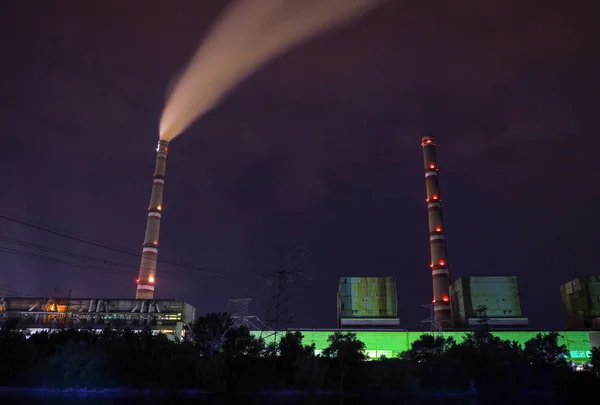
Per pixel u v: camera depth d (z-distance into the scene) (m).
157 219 195.50
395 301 169.75
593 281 157.50
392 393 94.88
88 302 160.25
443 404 82.75
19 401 72.81
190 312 168.00
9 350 87.00
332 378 97.38
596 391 99.06
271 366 96.69
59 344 94.62
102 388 85.81
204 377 88.38
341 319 167.75
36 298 160.12
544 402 87.88
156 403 74.81
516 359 103.88
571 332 138.12
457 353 105.75
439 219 191.38
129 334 99.31
